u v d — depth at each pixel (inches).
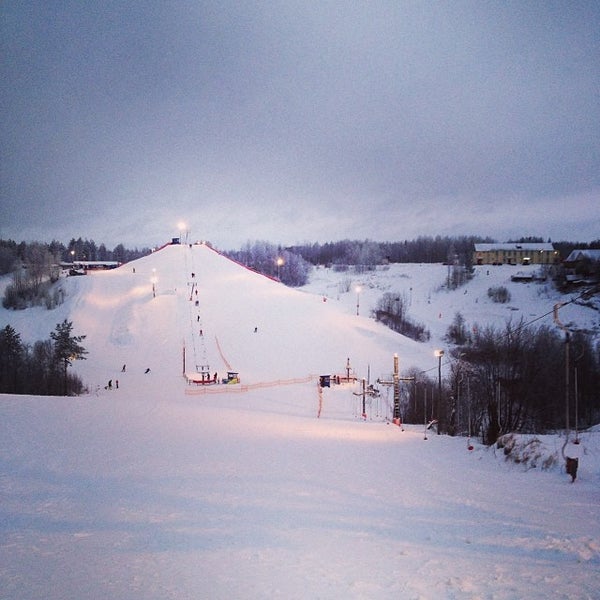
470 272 7121.1
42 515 555.5
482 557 429.4
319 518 549.6
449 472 912.9
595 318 4500.5
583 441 1056.8
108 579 378.9
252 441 1227.2
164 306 4170.8
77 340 3041.3
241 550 441.7
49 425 1279.5
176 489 688.4
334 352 3484.3
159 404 1926.7
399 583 372.2
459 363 2107.5
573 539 472.7
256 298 4461.1
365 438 1448.1
